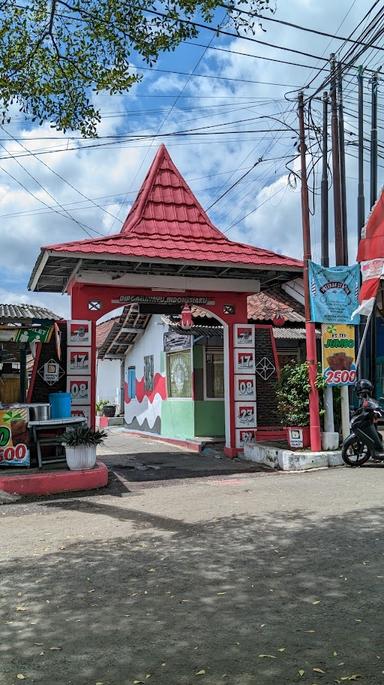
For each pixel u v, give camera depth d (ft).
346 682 11.28
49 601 16.21
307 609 14.89
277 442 46.06
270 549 20.13
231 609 15.10
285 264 42.29
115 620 14.70
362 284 39.04
